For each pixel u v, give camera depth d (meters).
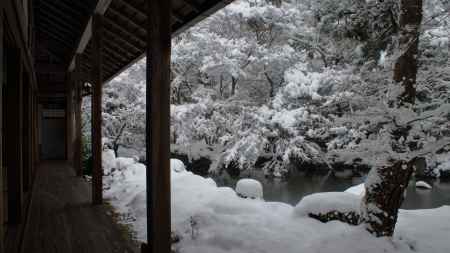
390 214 3.85
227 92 16.22
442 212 5.05
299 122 12.93
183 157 15.82
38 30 8.62
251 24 14.70
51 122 11.63
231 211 4.46
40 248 3.19
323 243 3.48
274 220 4.25
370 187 3.92
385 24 6.20
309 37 13.97
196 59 14.95
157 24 2.52
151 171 2.55
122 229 3.78
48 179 7.05
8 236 3.18
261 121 13.41
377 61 7.15
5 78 3.49
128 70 16.61
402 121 3.59
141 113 15.99
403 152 3.60
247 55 14.77
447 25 6.10
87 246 3.25
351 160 4.00
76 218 4.20
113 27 5.67
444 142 3.43
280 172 13.84
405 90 3.96
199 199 4.88
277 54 13.99
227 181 14.11
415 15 4.04
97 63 4.84
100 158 4.93
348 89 4.64
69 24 6.44
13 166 3.54
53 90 10.68
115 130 16.67
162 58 2.53
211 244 3.46
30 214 4.33
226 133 14.75
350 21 7.04
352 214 4.26
